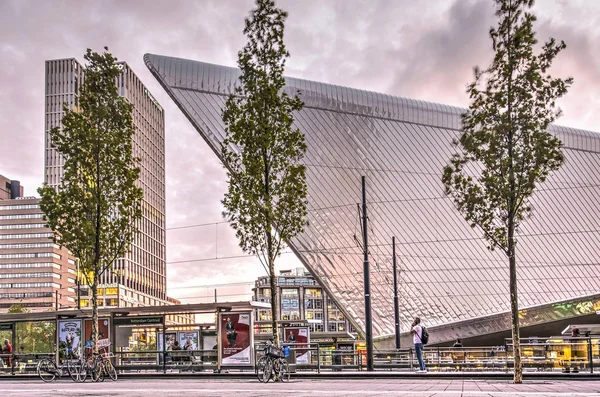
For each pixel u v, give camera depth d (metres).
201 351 32.03
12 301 188.75
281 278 177.50
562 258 64.50
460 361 30.09
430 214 61.34
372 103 62.03
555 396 13.04
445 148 64.31
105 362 25.27
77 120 29.17
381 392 14.75
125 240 29.25
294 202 24.53
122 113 29.77
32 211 193.25
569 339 26.61
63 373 25.94
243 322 30.81
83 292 184.00
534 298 61.97
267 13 24.70
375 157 61.03
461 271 60.47
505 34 21.34
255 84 24.42
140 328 38.19
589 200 68.00
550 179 67.38
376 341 54.81
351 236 57.66
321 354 32.72
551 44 20.84
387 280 57.47
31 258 190.62
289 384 20.31
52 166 192.50
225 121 24.92
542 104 20.91
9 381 26.66
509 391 15.02
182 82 54.50
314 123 59.56
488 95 21.22
